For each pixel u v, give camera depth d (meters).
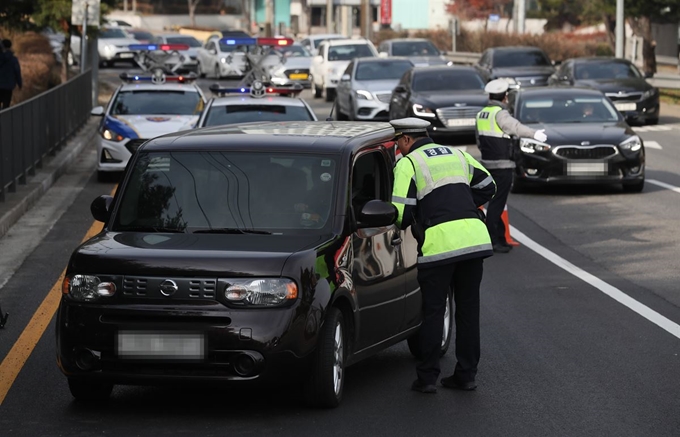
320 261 13.82
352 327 14.62
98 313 13.44
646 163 45.03
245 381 13.24
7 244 27.44
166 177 15.32
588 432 13.32
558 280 23.64
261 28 159.75
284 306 13.30
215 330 13.19
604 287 22.81
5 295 21.70
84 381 13.92
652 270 24.61
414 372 16.50
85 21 58.81
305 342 13.38
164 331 13.28
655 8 81.88
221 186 15.10
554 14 155.38
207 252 13.57
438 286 14.95
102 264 13.55
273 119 32.44
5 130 32.12
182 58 48.50
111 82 83.31
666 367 16.52
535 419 13.86
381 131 16.86
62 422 13.66
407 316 16.52
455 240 14.79
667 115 66.69
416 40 79.88
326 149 15.30
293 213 14.74
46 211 32.59
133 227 14.89
